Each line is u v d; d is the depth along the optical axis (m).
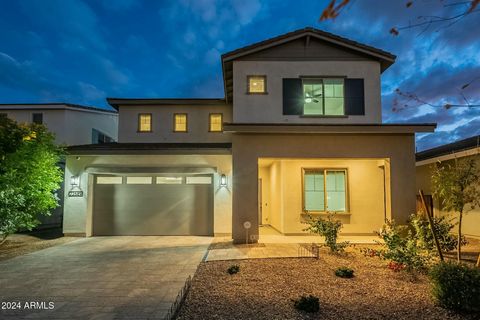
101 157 11.83
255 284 5.69
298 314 4.34
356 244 9.65
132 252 8.81
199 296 5.09
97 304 4.88
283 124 9.71
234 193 9.87
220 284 5.72
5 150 9.23
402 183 9.78
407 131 9.59
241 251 8.53
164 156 11.82
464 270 4.62
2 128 9.13
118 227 11.97
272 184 13.88
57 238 11.45
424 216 8.06
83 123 18.09
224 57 11.41
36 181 9.83
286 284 5.68
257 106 11.23
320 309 4.53
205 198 11.96
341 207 11.54
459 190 6.52
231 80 12.80
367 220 11.42
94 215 12.01
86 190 11.73
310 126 9.68
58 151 10.97
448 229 7.68
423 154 15.20
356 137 9.99
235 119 11.18
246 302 4.80
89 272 6.75
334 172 11.70
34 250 9.23
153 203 12.03
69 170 11.83
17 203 9.19
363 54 11.40
